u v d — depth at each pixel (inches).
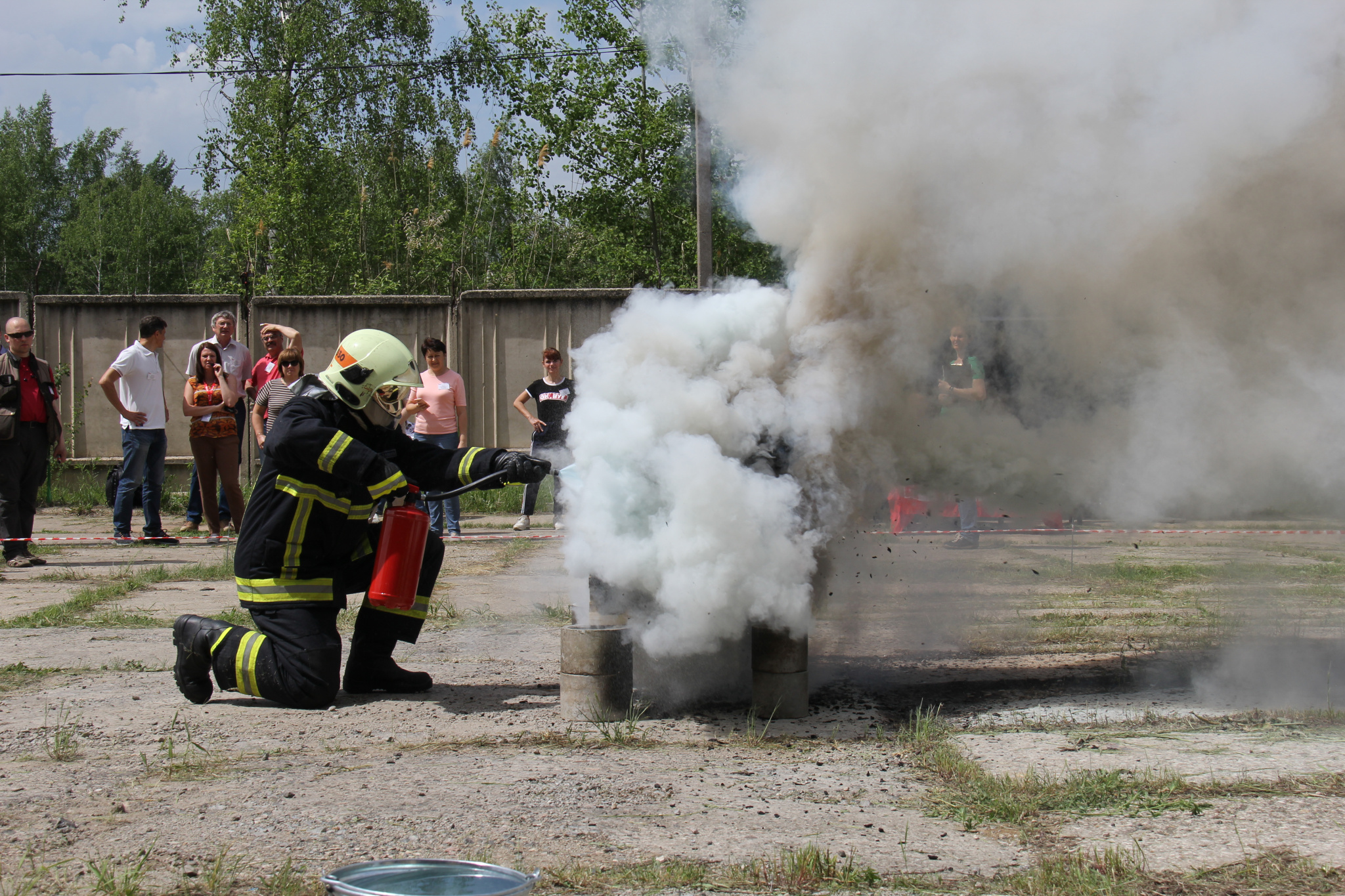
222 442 426.0
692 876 107.7
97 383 611.2
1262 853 111.1
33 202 2229.3
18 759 151.3
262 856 113.8
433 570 194.9
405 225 1047.6
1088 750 150.5
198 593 309.9
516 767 145.7
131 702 185.5
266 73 1150.3
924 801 131.3
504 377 613.9
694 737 161.0
